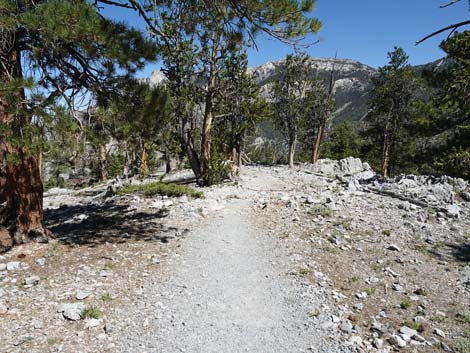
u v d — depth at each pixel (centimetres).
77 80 828
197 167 2338
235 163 2492
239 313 667
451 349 582
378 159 4853
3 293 665
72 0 702
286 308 693
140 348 539
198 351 542
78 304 634
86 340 546
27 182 933
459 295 802
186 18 1025
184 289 754
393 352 566
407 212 1452
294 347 565
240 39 1028
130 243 1029
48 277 759
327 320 650
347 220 1317
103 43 720
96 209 1556
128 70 851
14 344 519
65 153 725
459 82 1283
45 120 673
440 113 2580
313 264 933
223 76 2188
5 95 667
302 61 3422
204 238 1121
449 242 1154
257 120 2391
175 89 2119
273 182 2364
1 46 746
